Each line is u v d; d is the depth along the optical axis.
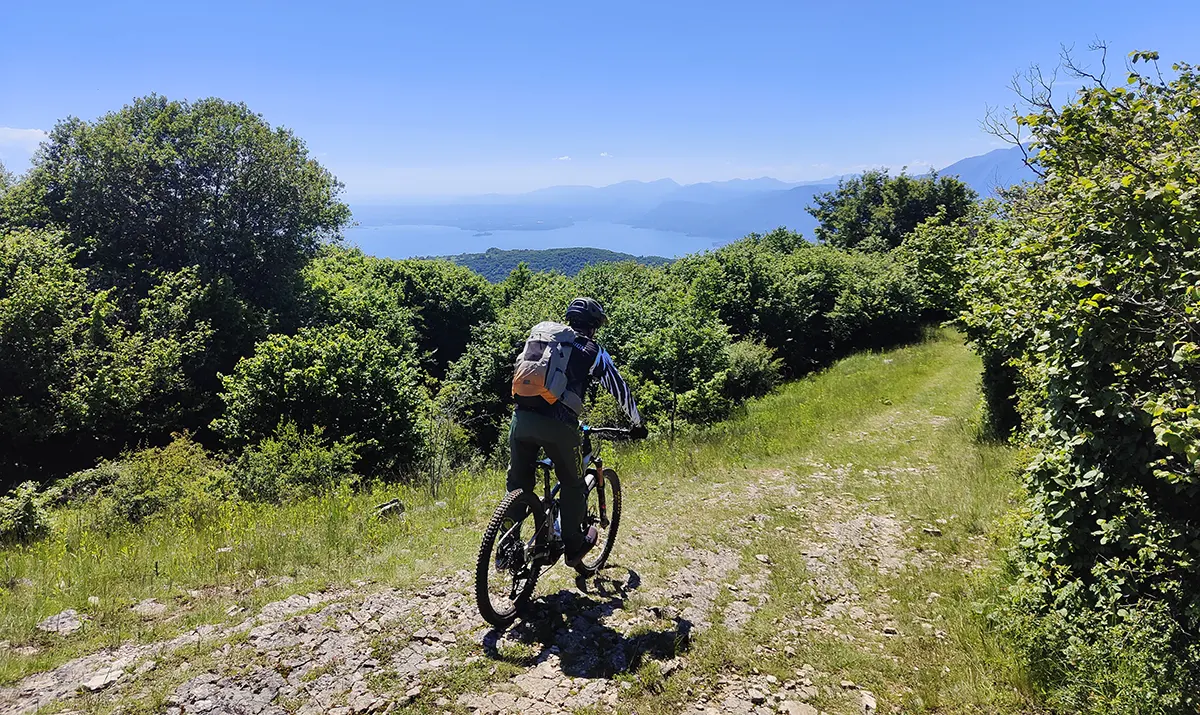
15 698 2.97
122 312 23.62
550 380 3.69
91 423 18.66
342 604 4.00
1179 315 3.42
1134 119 5.22
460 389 19.77
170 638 3.61
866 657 3.82
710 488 7.98
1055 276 4.18
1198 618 3.49
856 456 9.96
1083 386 4.21
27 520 7.41
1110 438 4.12
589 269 33.62
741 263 28.34
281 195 29.36
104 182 26.50
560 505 4.10
